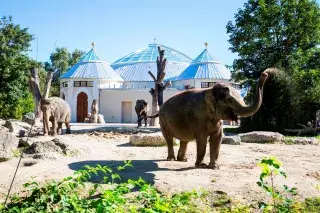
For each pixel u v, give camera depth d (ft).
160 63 97.19
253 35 89.15
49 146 34.88
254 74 89.71
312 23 84.53
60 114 59.06
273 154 39.78
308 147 48.19
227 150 42.63
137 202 18.15
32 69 80.43
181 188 21.74
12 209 12.05
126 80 184.65
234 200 19.98
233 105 25.43
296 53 82.89
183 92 30.04
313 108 84.69
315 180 24.75
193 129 28.04
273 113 87.40
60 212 12.04
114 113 167.32
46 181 22.57
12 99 122.93
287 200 14.99
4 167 28.37
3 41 116.47
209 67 166.61
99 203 11.27
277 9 85.15
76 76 167.02
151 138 45.75
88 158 33.47
